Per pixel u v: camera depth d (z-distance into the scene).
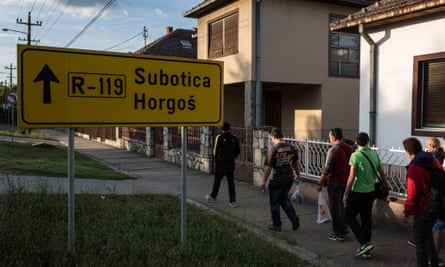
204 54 16.31
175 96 4.71
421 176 4.36
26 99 3.94
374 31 8.68
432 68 7.77
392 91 8.38
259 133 9.73
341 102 15.02
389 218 6.42
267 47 13.55
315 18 14.36
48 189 7.75
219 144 7.88
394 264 4.94
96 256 4.31
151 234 5.31
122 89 4.41
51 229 5.07
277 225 6.16
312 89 14.91
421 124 7.96
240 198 8.59
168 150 15.24
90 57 4.23
